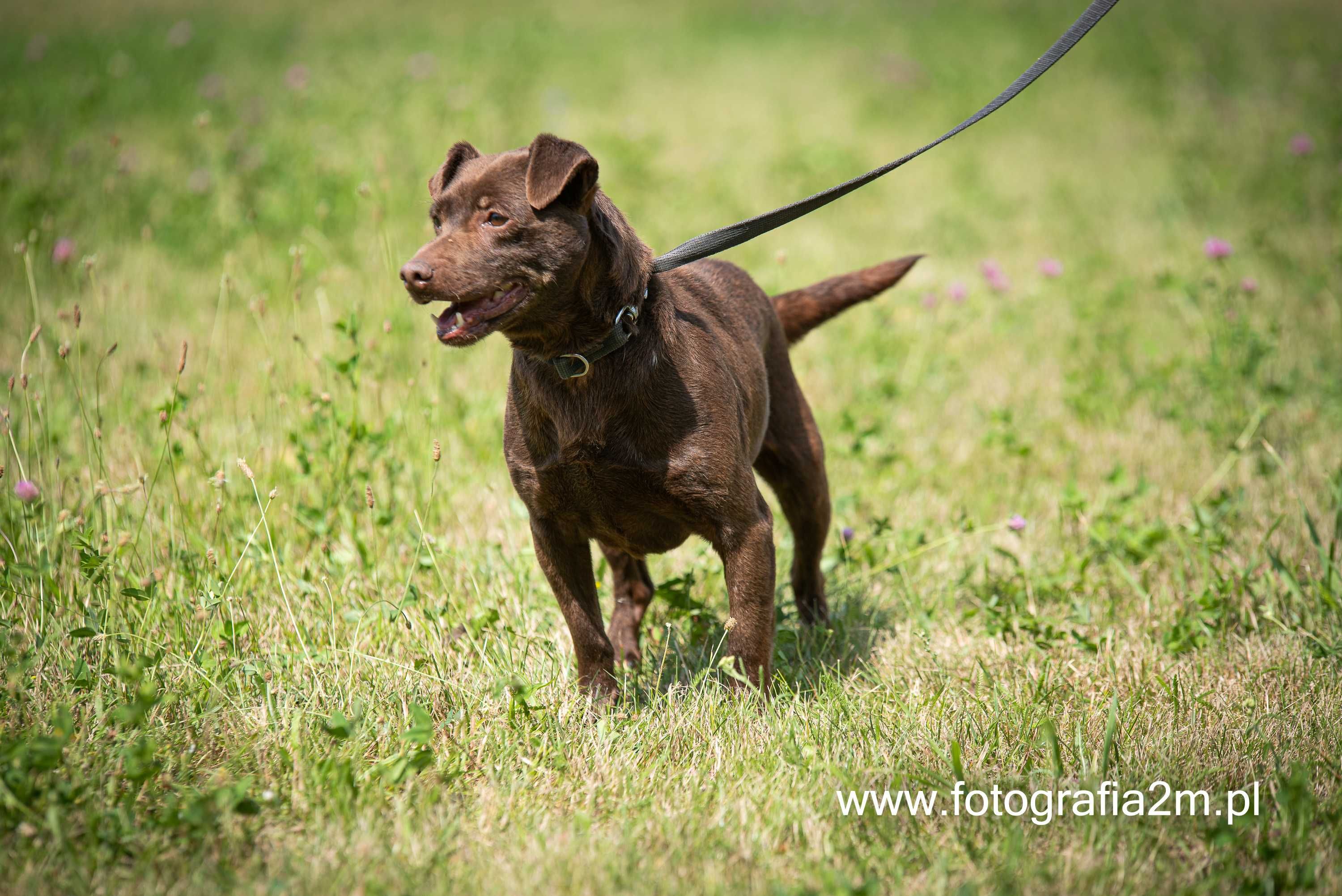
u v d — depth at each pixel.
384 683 4.22
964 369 7.93
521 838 3.34
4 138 10.41
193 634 4.43
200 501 5.35
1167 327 8.49
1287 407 6.88
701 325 4.14
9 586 4.37
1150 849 3.30
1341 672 4.32
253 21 22.89
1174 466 6.39
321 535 5.09
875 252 10.67
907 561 5.41
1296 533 5.49
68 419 6.20
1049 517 5.95
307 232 8.60
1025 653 4.67
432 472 5.87
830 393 7.44
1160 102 15.95
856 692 4.35
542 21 21.81
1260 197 11.70
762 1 27.11
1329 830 3.28
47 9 23.97
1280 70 17.28
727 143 14.61
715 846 3.32
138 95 14.84
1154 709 4.16
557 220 3.66
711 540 4.07
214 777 3.55
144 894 3.04
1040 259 10.47
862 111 16.55
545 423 3.92
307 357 6.52
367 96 14.10
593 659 4.23
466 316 3.63
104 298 7.75
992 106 4.25
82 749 3.63
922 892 3.10
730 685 4.30
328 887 3.08
